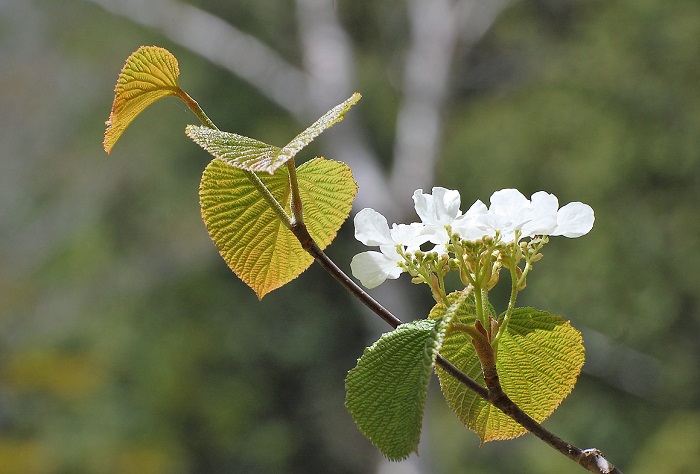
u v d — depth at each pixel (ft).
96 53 59.88
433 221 4.55
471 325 4.50
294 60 54.49
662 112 48.34
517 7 52.13
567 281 46.91
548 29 52.95
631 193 48.03
